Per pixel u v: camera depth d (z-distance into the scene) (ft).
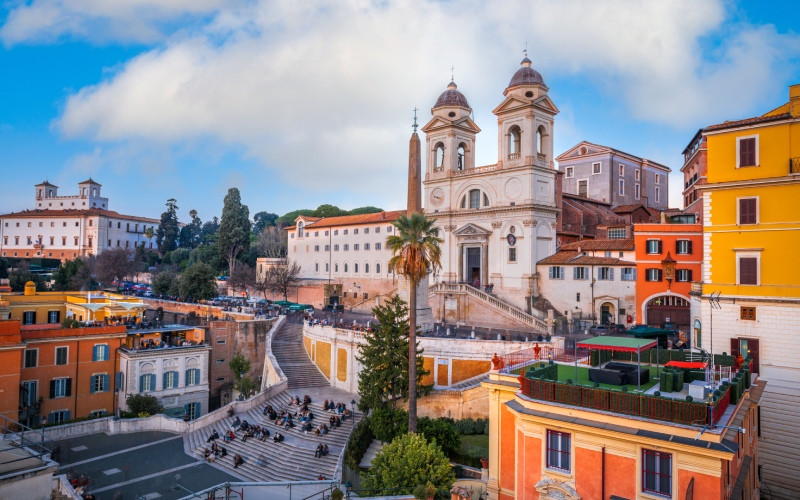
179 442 151.84
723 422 62.75
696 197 204.64
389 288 298.97
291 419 154.61
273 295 343.26
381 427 126.11
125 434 157.89
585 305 211.82
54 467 66.49
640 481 64.34
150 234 526.16
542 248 238.07
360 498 87.20
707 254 124.47
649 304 189.78
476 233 252.01
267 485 107.04
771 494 113.70
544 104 241.35
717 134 122.83
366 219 314.96
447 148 271.08
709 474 59.52
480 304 225.35
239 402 169.27
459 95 277.23
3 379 149.59
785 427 112.68
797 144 111.86
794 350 112.27
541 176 240.53
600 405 68.23
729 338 120.67
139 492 117.80
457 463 116.16
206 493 105.81
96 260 426.10
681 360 91.50
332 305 307.99
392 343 138.10
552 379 80.94
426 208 278.05
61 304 233.35
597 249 216.54
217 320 230.07
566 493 68.90
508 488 81.30
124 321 209.15
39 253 503.61
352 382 183.11
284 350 214.69
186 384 192.75
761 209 116.78
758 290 117.08
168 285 332.80
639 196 340.80
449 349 168.55
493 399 84.28
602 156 316.19
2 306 214.28
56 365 170.19
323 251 346.54
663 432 62.80
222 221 420.77
